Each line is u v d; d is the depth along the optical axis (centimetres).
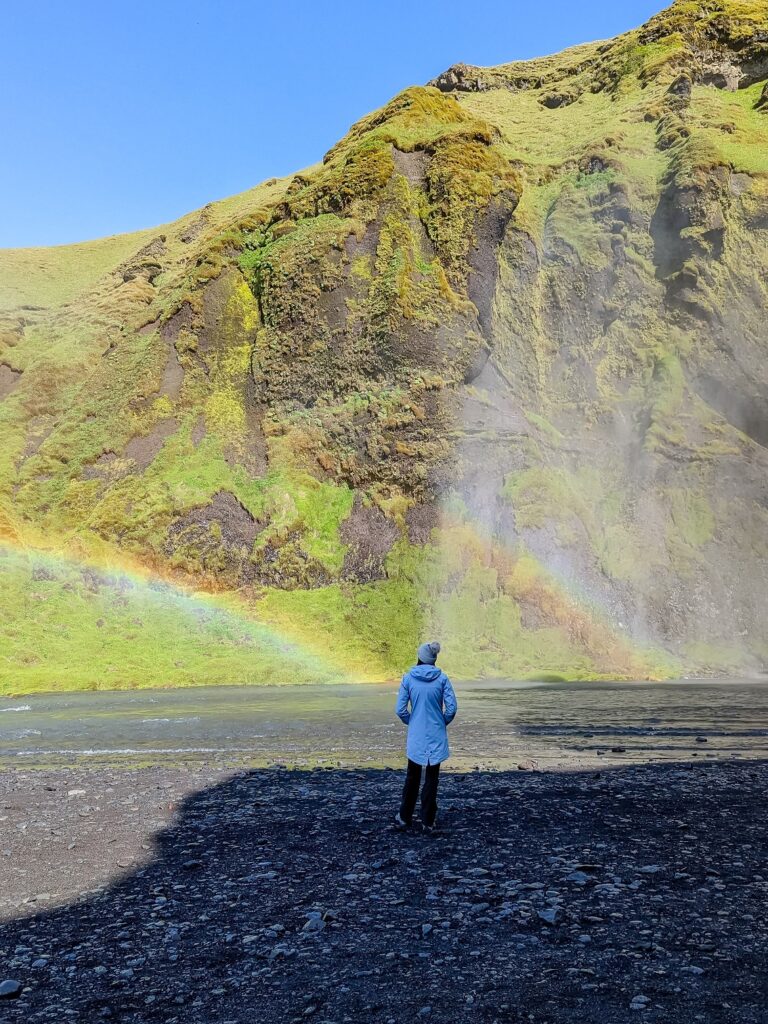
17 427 5900
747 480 5356
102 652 3922
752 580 4953
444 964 576
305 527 4953
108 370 6219
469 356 5650
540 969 563
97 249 10475
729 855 839
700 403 5881
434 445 5250
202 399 5816
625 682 3888
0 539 4684
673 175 6662
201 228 9112
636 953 586
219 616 4372
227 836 962
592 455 5756
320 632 4312
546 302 6550
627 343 6212
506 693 3195
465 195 6281
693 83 8219
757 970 554
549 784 1255
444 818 1031
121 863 852
